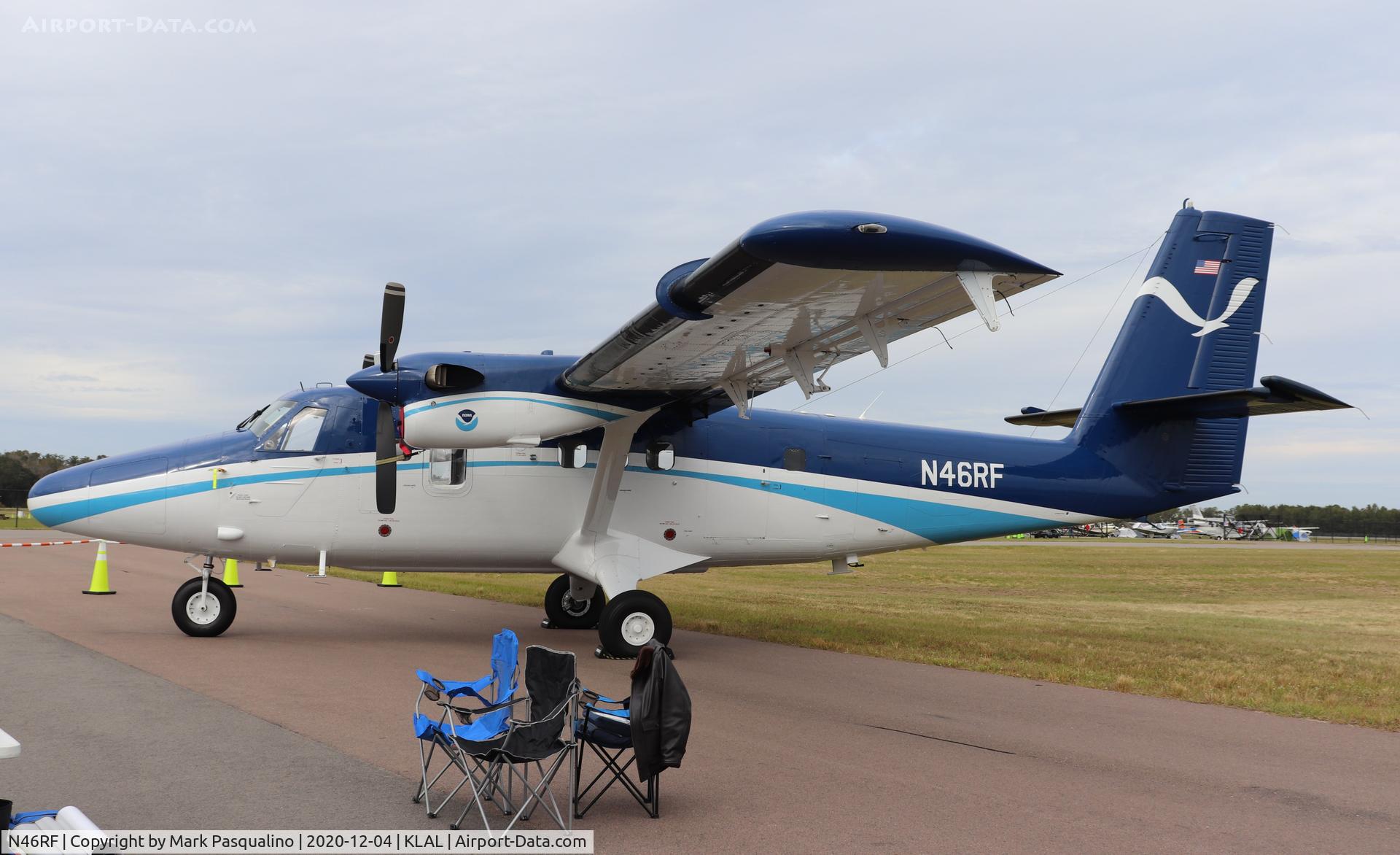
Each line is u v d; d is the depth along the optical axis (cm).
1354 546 6750
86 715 692
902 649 1180
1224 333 1349
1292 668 1070
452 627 1304
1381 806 567
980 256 646
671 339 881
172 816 479
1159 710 843
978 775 614
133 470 1091
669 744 506
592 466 1185
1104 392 1329
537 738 475
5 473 8038
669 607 1655
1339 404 970
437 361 1036
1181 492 1338
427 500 1138
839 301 765
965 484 1290
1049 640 1304
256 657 967
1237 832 513
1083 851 477
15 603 1447
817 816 522
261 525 1107
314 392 1153
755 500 1230
